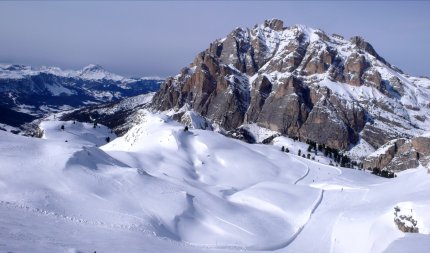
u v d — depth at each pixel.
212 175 143.62
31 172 83.94
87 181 86.50
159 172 117.56
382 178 172.38
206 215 90.06
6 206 68.31
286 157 184.50
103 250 54.97
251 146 186.50
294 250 83.38
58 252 49.81
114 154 135.12
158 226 77.69
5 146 93.81
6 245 48.97
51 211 70.88
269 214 102.44
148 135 169.12
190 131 173.75
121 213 78.00
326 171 171.25
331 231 94.62
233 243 80.44
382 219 89.12
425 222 80.38
